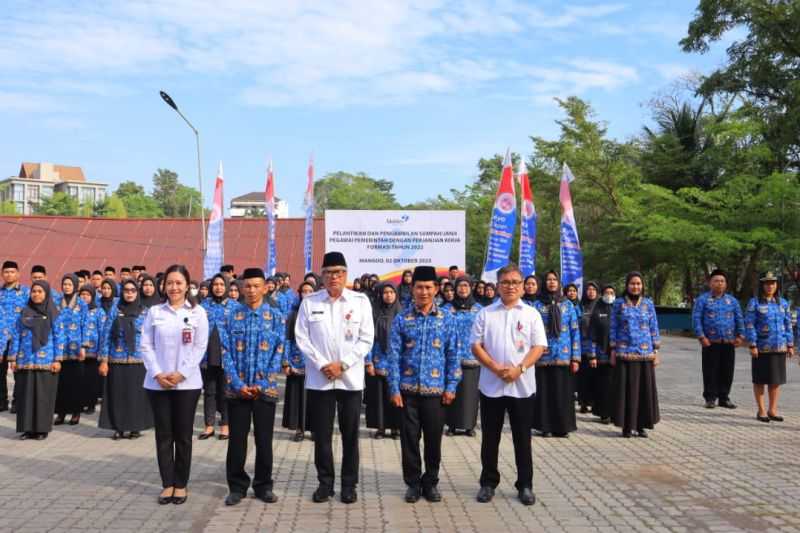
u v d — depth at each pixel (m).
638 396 9.00
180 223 28.27
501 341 6.18
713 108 33.91
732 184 27.48
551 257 40.97
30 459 7.71
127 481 6.76
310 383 6.15
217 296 9.20
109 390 8.83
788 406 11.49
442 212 15.21
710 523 5.52
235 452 6.08
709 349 11.32
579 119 36.28
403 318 6.31
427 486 6.14
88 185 124.19
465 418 9.02
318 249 26.83
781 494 6.34
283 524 5.45
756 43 28.06
